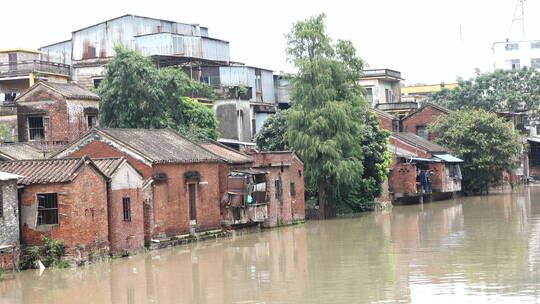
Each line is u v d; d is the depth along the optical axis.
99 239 35.72
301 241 43.22
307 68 57.09
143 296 28.12
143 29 69.88
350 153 58.53
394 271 31.33
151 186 40.19
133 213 38.28
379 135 64.44
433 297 25.94
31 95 51.38
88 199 35.03
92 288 29.64
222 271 33.03
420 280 29.11
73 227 34.03
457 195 81.50
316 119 56.28
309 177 57.31
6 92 61.97
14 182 33.31
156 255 38.00
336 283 29.12
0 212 32.44
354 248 39.09
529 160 102.88
